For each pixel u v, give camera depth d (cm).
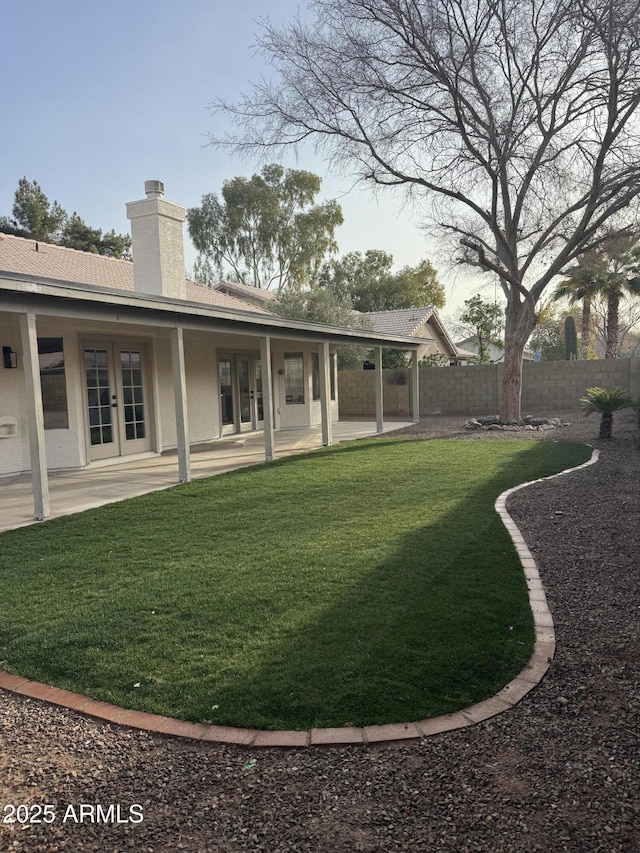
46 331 962
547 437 1298
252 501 729
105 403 1080
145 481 884
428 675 308
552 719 271
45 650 348
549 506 657
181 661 330
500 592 416
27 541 576
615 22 1140
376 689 296
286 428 1689
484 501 693
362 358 2502
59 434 984
